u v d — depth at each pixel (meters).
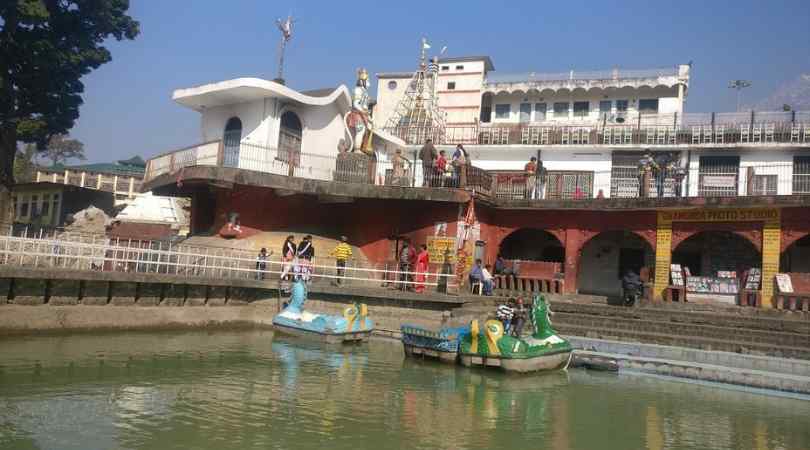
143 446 7.66
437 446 8.41
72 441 7.68
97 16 22.06
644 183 22.48
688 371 14.23
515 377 13.59
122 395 9.98
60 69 21.62
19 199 35.62
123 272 16.39
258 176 21.19
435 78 32.31
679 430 9.89
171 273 18.66
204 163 22.06
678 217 21.50
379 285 22.59
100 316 16.03
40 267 14.98
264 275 20.58
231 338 16.80
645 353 15.80
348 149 26.02
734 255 23.89
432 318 18.59
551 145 27.16
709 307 19.84
